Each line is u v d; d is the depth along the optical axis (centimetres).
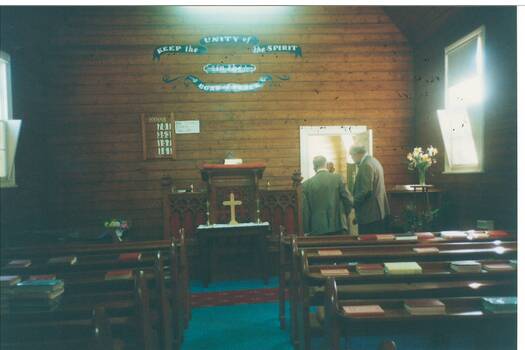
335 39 891
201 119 870
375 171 541
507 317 223
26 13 721
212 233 579
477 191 639
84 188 848
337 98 891
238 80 877
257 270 645
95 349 183
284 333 423
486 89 607
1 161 632
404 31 885
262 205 662
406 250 364
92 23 852
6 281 291
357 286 296
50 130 843
